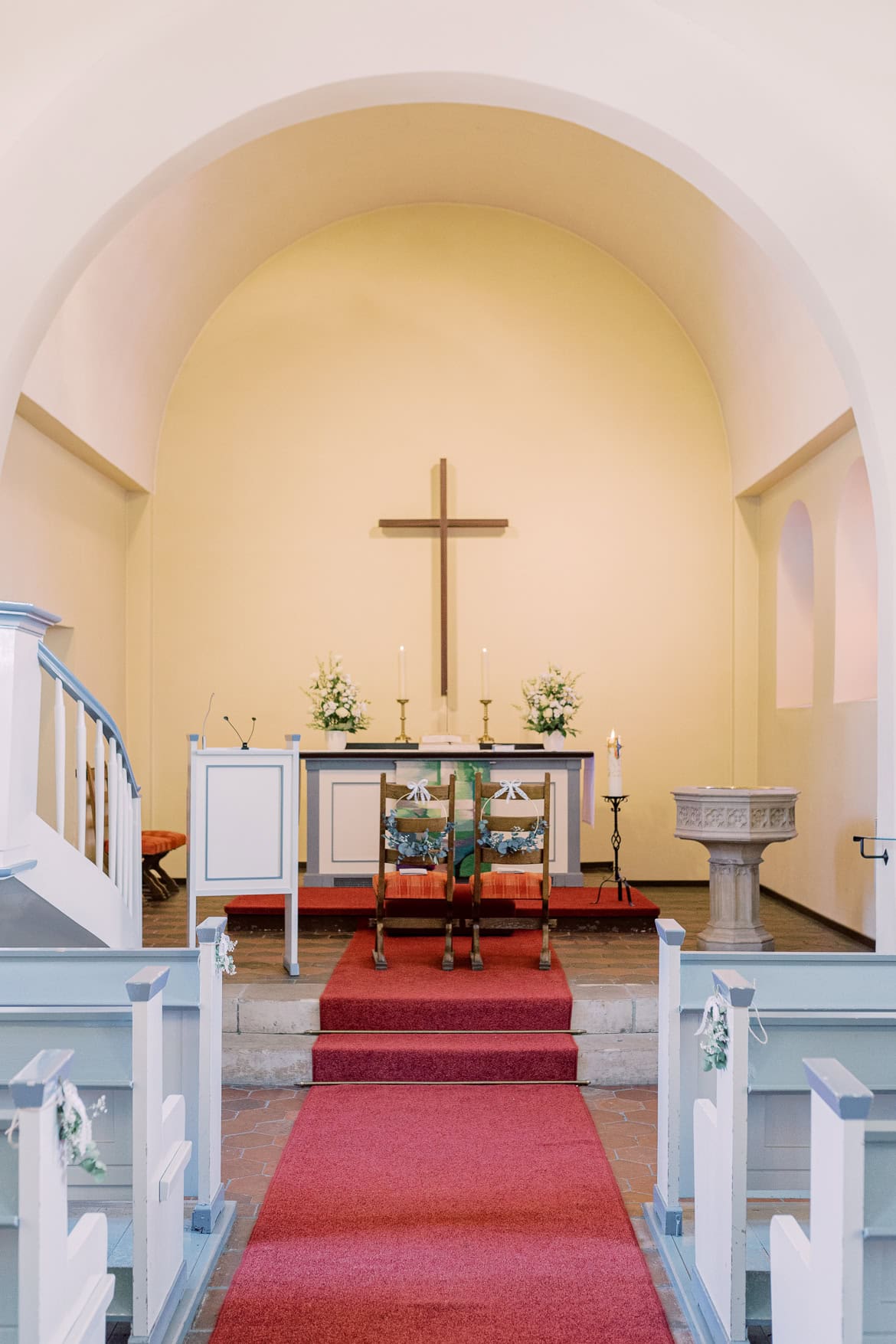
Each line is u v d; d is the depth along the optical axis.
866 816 6.53
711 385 8.93
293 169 7.94
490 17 4.83
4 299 4.88
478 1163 3.81
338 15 4.81
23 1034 2.67
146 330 7.89
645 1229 3.31
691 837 5.90
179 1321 2.71
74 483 7.46
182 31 4.74
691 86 4.87
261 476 8.85
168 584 8.77
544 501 8.89
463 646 8.83
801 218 4.96
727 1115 2.62
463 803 6.96
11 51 4.66
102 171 4.86
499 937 6.38
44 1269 1.88
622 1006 4.93
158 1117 2.75
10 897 4.34
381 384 8.92
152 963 3.19
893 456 5.00
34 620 4.15
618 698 8.82
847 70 4.65
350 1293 2.91
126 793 5.04
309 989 5.11
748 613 8.84
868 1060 2.69
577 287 8.97
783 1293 2.23
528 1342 2.68
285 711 8.78
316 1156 3.87
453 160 8.31
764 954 3.16
